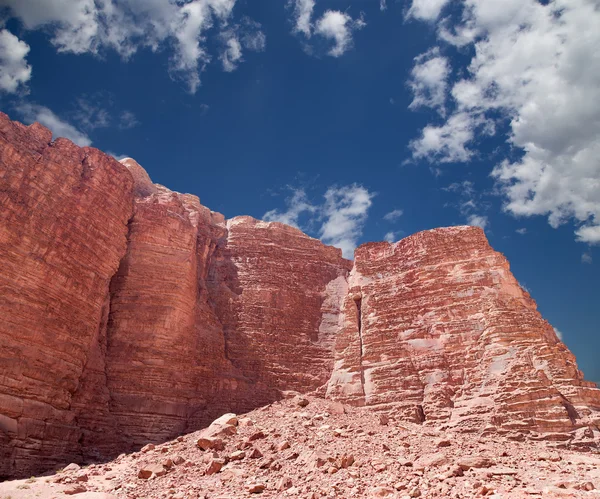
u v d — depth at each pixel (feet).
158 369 101.35
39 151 98.48
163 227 119.34
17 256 84.43
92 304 97.66
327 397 118.62
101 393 93.76
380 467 53.88
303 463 58.75
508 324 109.50
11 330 79.97
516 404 93.71
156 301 108.78
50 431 79.92
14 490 54.19
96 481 60.75
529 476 51.01
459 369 109.09
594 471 54.03
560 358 101.04
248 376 120.26
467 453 61.77
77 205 100.07
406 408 105.29
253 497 47.70
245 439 71.36
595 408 93.76
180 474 59.31
